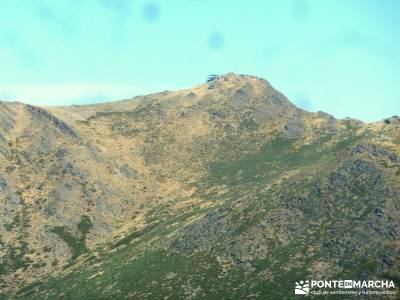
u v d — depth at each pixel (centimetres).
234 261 16025
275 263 15188
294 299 13400
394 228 14612
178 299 15012
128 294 15975
